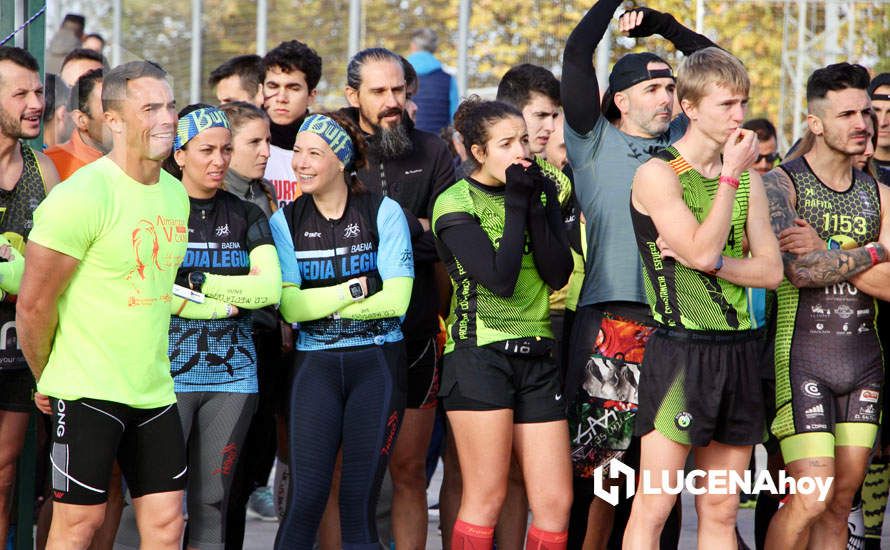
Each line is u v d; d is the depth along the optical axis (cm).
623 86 1127
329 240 1076
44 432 1285
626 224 1090
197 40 2581
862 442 1112
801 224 1106
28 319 887
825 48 2184
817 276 1089
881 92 1369
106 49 2102
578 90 1120
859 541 1215
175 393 1008
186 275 1024
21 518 1114
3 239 1018
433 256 1175
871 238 1124
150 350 913
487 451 1020
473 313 1034
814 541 1145
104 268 890
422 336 1166
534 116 1264
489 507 1027
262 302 1024
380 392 1060
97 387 892
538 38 2273
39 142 1162
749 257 1028
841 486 1122
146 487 921
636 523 1005
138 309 904
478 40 2311
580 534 1120
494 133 1027
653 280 998
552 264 1027
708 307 981
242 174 1170
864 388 1112
